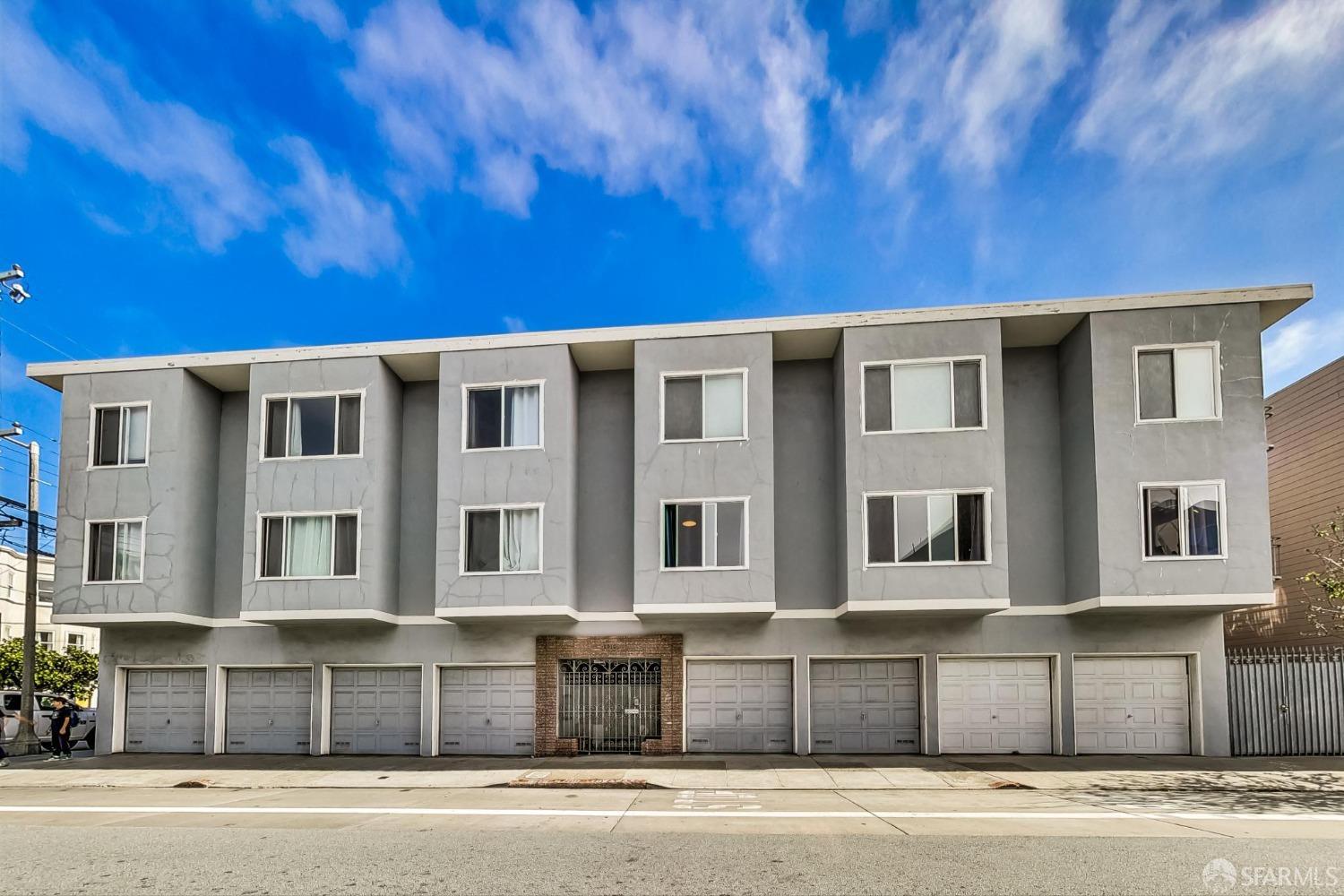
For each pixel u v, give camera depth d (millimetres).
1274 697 18672
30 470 22250
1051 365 19859
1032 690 19031
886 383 18781
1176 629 18625
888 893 7906
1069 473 19062
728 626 19500
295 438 20250
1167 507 17594
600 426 20703
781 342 19703
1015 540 19312
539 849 9766
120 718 21094
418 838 10492
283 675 20891
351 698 20562
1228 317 17922
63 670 38000
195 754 20562
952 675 19188
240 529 21500
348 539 19797
